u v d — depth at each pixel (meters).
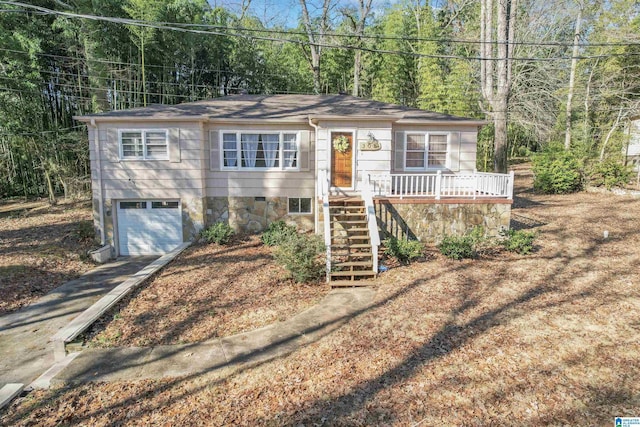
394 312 7.23
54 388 5.36
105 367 5.82
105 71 21.16
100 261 12.82
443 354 5.64
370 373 5.27
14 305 9.16
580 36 24.97
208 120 13.29
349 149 12.91
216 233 13.02
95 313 7.55
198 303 8.23
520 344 5.83
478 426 4.20
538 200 19.42
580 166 20.62
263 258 11.29
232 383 5.27
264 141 13.85
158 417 4.63
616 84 22.78
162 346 6.44
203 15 25.16
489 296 7.74
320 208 12.28
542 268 9.34
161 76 24.91
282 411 4.61
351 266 9.45
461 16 29.77
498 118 19.19
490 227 11.80
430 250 11.16
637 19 21.45
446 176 12.66
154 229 13.78
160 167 13.38
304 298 8.27
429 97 24.56
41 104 22.55
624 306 7.04
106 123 13.14
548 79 25.03
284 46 33.62
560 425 4.16
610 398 4.57
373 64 30.80
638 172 20.81
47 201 21.83
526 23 24.81
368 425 4.29
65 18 20.00
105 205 13.51
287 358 5.84
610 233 12.32
